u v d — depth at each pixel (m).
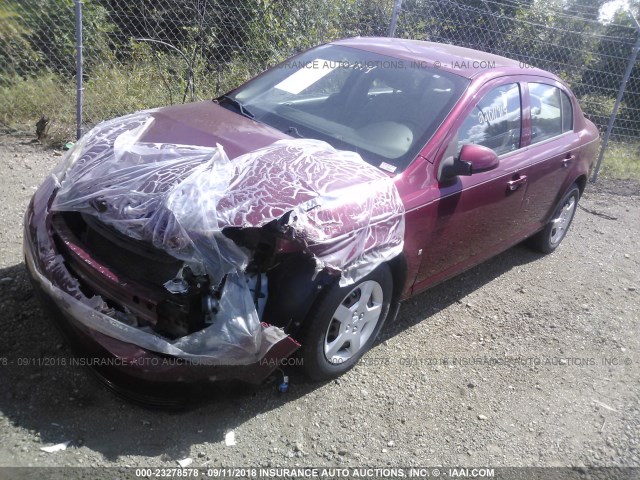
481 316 4.50
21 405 2.86
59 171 3.25
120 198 2.79
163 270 2.68
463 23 7.90
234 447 2.88
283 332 2.82
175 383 2.69
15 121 6.58
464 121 3.86
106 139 3.29
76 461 2.64
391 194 3.27
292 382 3.35
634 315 4.94
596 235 6.61
